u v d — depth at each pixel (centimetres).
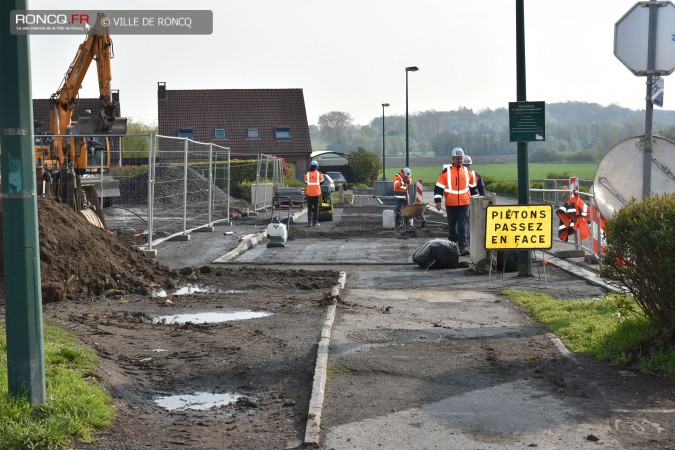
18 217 604
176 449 596
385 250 2056
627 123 16188
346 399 719
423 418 666
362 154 8056
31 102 607
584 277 1462
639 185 1096
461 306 1187
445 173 1814
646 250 784
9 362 612
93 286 1257
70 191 2169
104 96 2441
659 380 759
